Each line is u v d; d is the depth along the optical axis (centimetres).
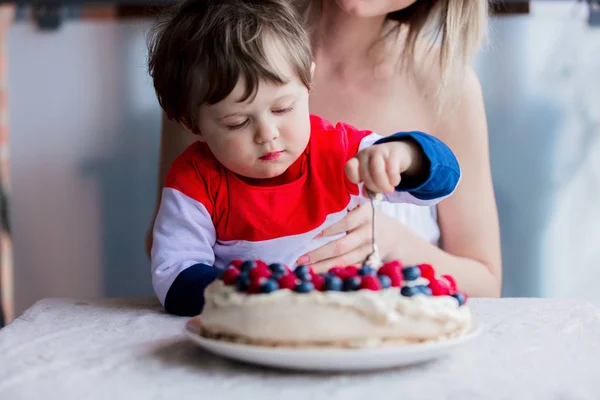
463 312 92
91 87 275
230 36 119
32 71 275
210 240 132
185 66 124
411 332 85
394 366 86
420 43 181
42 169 277
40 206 279
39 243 280
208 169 132
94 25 273
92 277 279
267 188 131
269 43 119
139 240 278
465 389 81
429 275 95
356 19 176
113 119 275
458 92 180
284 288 87
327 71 183
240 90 117
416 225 183
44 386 82
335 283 87
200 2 131
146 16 272
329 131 138
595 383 83
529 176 272
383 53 180
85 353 95
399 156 112
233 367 88
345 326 84
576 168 270
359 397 78
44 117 276
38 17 273
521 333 106
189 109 125
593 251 272
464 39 177
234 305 87
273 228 132
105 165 277
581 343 100
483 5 176
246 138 121
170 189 132
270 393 79
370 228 139
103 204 278
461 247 188
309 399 77
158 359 92
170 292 120
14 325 112
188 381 83
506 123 270
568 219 272
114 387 82
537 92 269
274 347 84
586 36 266
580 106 269
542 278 274
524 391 80
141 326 110
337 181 134
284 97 119
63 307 126
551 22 268
